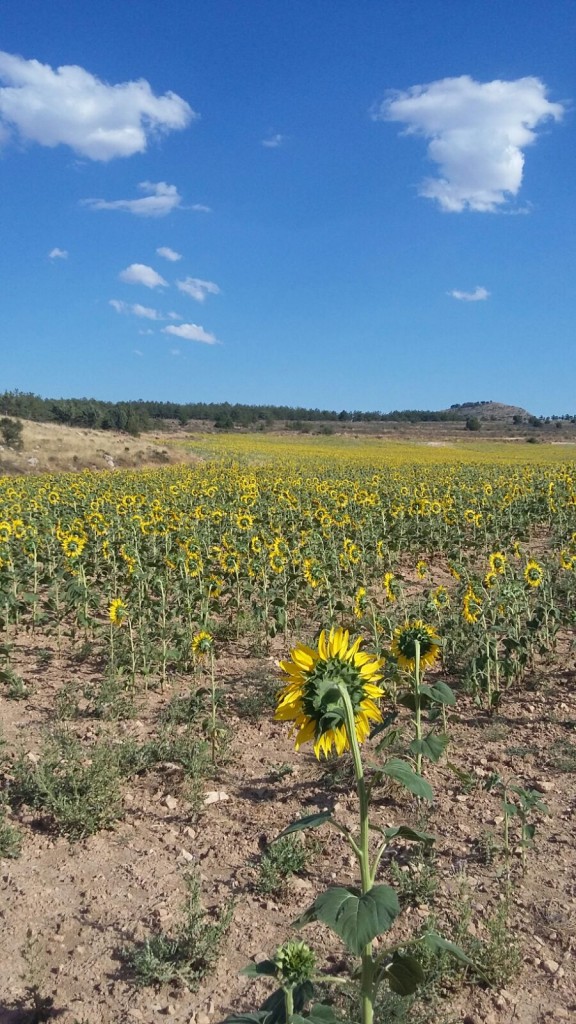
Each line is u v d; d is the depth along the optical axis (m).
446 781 5.68
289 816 5.25
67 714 7.09
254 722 7.03
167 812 5.39
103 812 5.16
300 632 10.05
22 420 56.38
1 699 7.65
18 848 4.89
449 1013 3.43
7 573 10.98
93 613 11.27
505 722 6.79
